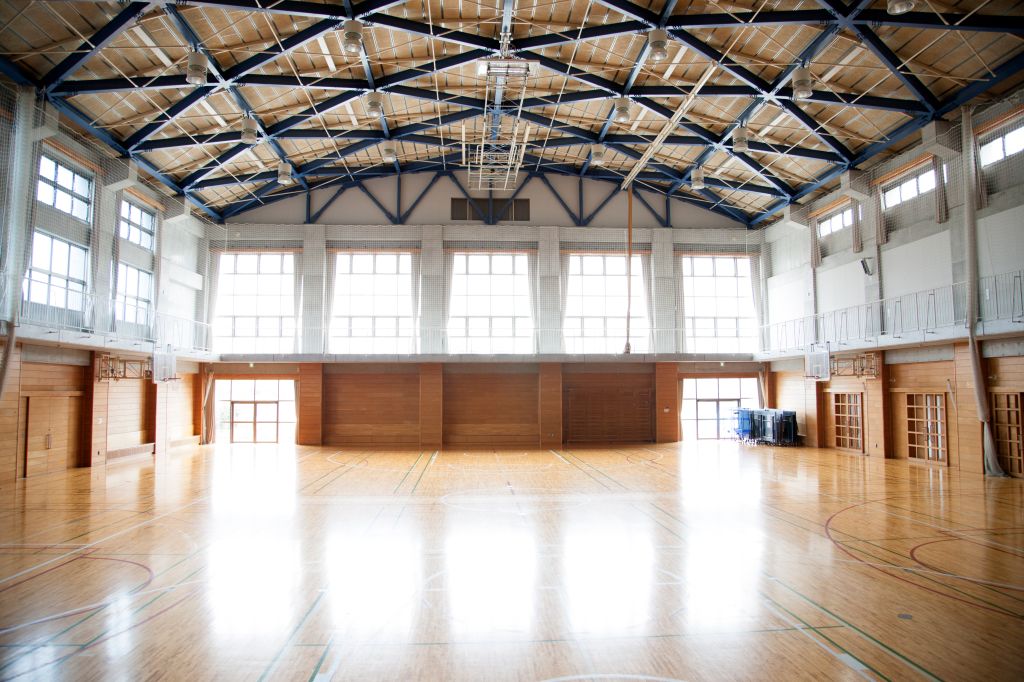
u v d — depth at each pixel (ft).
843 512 37.27
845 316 70.54
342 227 83.46
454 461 63.87
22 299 48.32
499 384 80.74
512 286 84.64
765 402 85.05
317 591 23.24
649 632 19.36
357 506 39.42
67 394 56.34
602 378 82.84
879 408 65.46
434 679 16.31
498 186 85.05
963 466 54.80
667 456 67.62
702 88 56.13
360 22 46.60
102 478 51.65
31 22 42.96
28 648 18.25
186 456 67.87
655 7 48.47
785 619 20.35
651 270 85.81
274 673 16.65
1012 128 49.49
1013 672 16.52
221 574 25.31
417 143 76.74
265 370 80.53
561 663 17.25
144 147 61.11
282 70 56.39
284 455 69.05
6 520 35.55
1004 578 24.57
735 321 86.89
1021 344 49.78
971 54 47.44
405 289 83.56
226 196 80.28
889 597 22.38
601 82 58.29
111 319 61.16
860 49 49.83
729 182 79.87
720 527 33.42
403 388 80.48
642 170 81.20
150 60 50.14
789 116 61.87
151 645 18.45
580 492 44.57
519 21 48.83
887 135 60.18
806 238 77.71
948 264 56.08
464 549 29.04
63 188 54.75
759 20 44.73
